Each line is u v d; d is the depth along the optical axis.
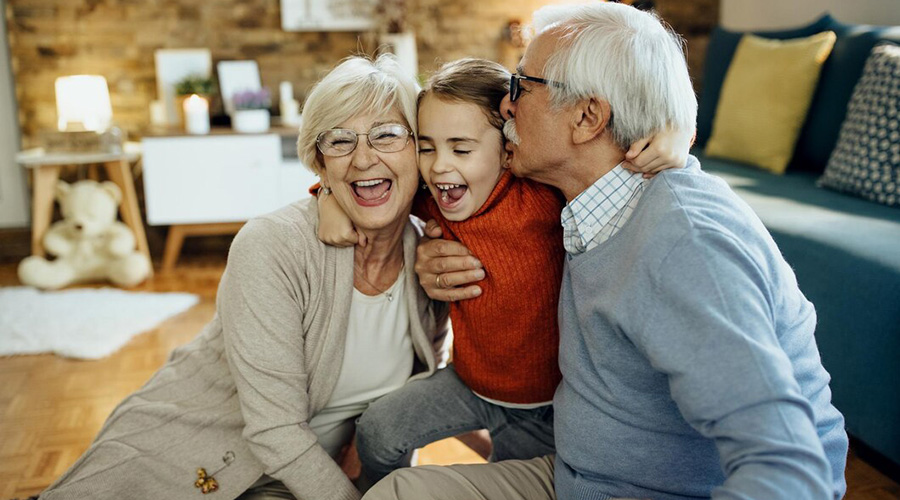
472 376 1.55
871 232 2.12
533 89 1.21
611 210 1.20
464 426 1.61
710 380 0.96
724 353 0.95
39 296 3.69
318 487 1.40
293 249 1.44
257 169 4.06
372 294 1.58
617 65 1.14
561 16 1.25
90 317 3.40
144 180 4.03
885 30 2.78
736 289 0.99
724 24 4.54
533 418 1.57
